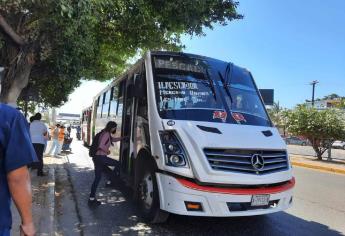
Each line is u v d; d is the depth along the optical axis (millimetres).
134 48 13242
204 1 9094
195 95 7051
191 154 5898
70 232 6434
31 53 8328
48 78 11750
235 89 7492
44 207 7363
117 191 10039
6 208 2398
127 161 8680
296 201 9570
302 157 25672
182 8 9328
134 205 8414
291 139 63125
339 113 23156
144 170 6945
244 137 6270
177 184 5840
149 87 7051
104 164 8539
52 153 19219
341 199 10086
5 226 2379
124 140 9094
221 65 7820
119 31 12109
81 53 9703
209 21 10055
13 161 2350
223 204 5766
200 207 5793
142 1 9391
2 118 2387
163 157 6137
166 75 7172
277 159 6477
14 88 8383
